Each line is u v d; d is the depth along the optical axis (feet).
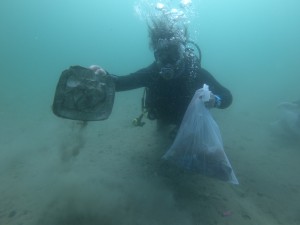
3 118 20.86
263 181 11.12
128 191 9.36
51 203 8.63
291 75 53.47
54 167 11.29
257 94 33.27
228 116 21.58
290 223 8.55
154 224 7.80
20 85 43.45
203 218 8.27
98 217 7.92
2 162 12.44
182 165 8.99
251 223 8.28
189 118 8.75
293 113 16.62
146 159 11.91
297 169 12.53
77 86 7.25
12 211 8.43
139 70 10.26
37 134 16.47
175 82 9.95
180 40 9.33
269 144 15.72
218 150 8.44
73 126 12.14
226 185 10.32
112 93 7.84
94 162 11.59
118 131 15.58
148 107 11.02
